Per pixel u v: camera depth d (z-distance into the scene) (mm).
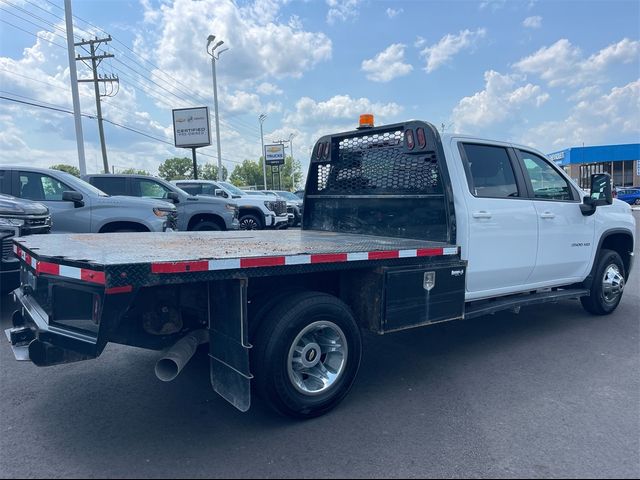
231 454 2973
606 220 6098
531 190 5273
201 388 4000
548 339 5363
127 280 2674
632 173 47469
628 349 5027
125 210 8711
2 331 5297
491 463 2889
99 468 2803
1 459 2883
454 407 3654
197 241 4469
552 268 5434
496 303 4895
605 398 3820
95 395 3832
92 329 2828
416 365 4559
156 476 2729
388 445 3096
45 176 8492
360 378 4238
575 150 46281
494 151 5012
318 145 5945
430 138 4531
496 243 4746
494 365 4559
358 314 3910
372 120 5250
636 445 3107
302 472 2785
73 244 4027
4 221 5703
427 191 4648
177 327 3445
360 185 5469
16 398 3758
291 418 3420
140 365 4512
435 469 2826
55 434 3197
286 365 3277
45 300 3305
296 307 3303
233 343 3205
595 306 6188
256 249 3615
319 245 4055
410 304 3879
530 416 3506
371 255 3623
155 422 3385
